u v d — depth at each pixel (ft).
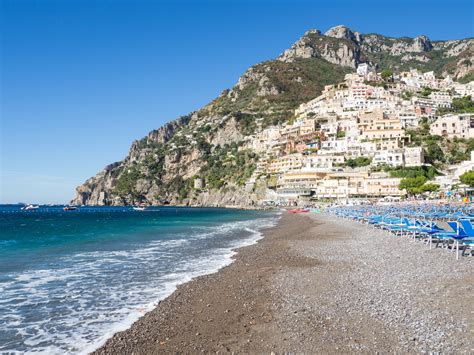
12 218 424.87
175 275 84.84
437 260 80.38
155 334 48.96
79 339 48.14
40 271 90.17
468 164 419.13
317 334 45.14
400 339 41.81
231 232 200.23
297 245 128.36
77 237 177.27
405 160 556.92
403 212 225.15
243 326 49.98
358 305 54.54
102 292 70.33
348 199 522.88
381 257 91.30
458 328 42.98
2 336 49.24
